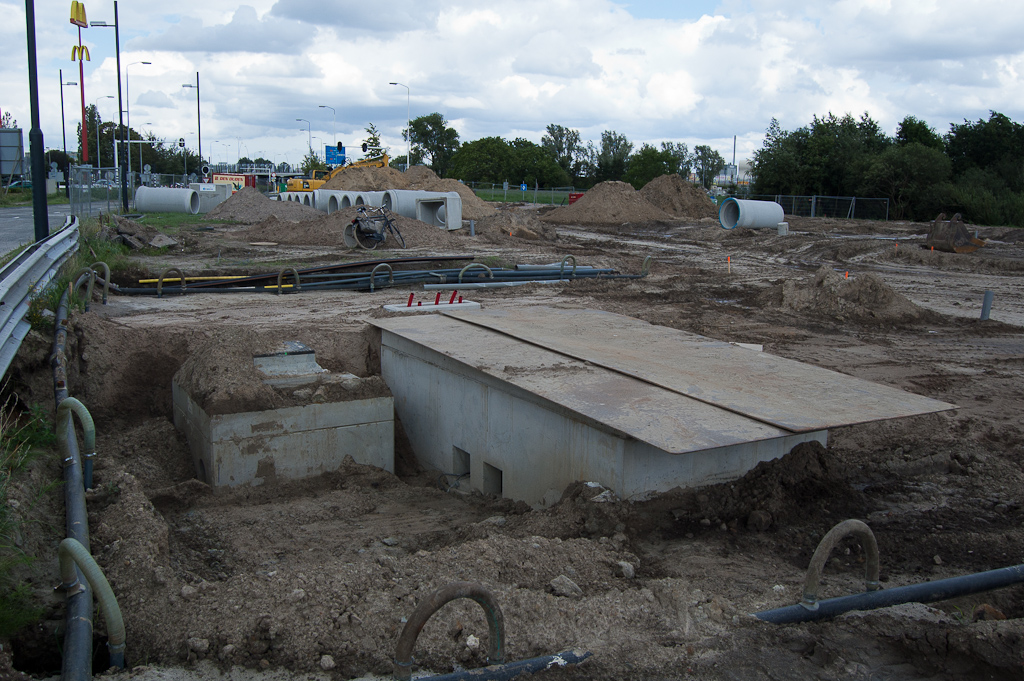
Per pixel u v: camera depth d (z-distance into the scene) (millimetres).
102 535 6062
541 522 6973
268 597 4992
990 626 4840
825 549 4820
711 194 81312
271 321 13805
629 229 44125
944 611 5156
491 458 9188
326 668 4352
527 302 17391
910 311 17406
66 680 3887
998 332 16344
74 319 11398
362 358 12367
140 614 4977
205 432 9109
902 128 62625
